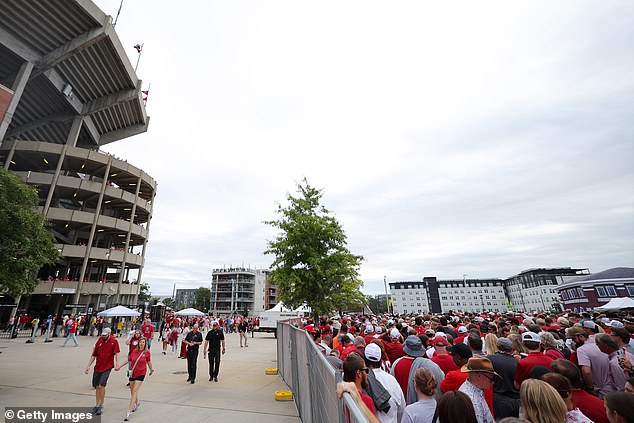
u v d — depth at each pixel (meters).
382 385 3.09
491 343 5.33
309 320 15.69
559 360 3.10
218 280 102.38
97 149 50.78
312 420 4.43
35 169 41.97
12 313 29.25
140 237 44.62
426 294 144.88
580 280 51.53
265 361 13.34
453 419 1.85
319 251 13.41
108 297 38.41
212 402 7.09
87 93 43.72
